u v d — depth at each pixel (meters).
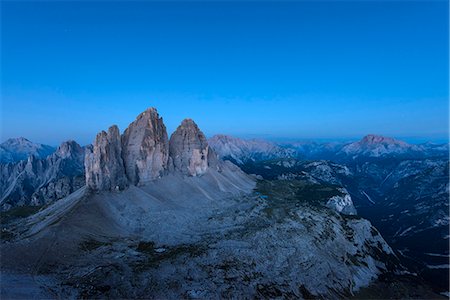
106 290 116.00
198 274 140.62
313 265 173.75
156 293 120.69
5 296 98.94
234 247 173.62
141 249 163.38
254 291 137.75
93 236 167.25
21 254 131.50
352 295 164.88
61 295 107.38
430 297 185.75
